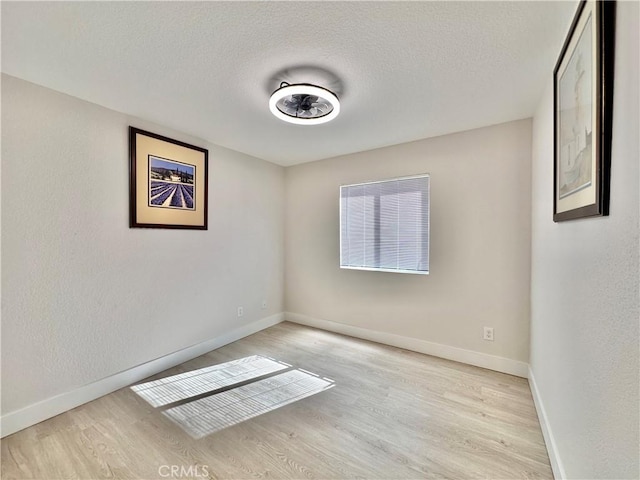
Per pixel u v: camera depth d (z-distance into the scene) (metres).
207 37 1.42
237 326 3.35
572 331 1.26
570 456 1.24
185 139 2.75
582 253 1.15
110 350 2.23
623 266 0.82
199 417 1.91
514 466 1.50
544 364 1.81
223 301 3.18
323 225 3.70
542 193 1.94
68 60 1.60
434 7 1.23
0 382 1.71
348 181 3.46
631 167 0.77
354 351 3.01
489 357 2.59
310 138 2.89
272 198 3.85
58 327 1.95
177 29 1.36
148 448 1.63
